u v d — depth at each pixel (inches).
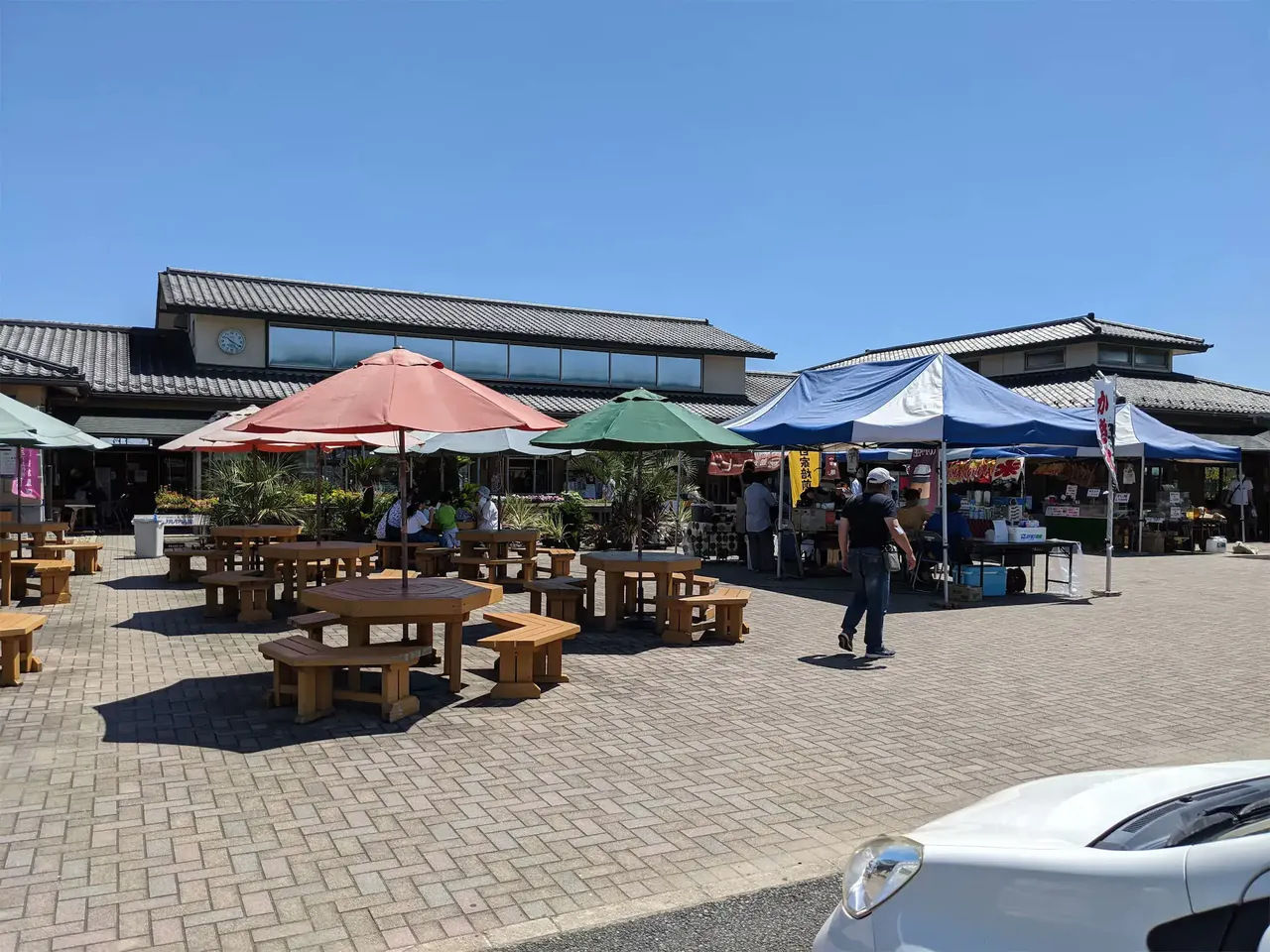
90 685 282.2
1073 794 106.3
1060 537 936.9
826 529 607.5
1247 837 79.5
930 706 279.7
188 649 340.2
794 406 598.2
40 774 202.5
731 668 325.4
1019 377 1200.8
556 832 179.2
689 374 1225.4
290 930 138.9
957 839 93.7
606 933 141.7
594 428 374.3
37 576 517.3
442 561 541.0
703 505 779.4
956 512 548.7
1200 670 335.3
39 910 142.6
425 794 196.9
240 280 1082.1
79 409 856.9
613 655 343.3
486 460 1000.9
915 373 533.3
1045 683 311.4
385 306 1098.7
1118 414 800.3
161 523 662.5
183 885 152.6
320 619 296.4
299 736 235.5
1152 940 73.8
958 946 82.4
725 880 160.7
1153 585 597.6
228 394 881.5
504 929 141.6
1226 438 1063.0
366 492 668.1
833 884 160.1
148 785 197.5
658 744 237.1
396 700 252.5
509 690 277.9
